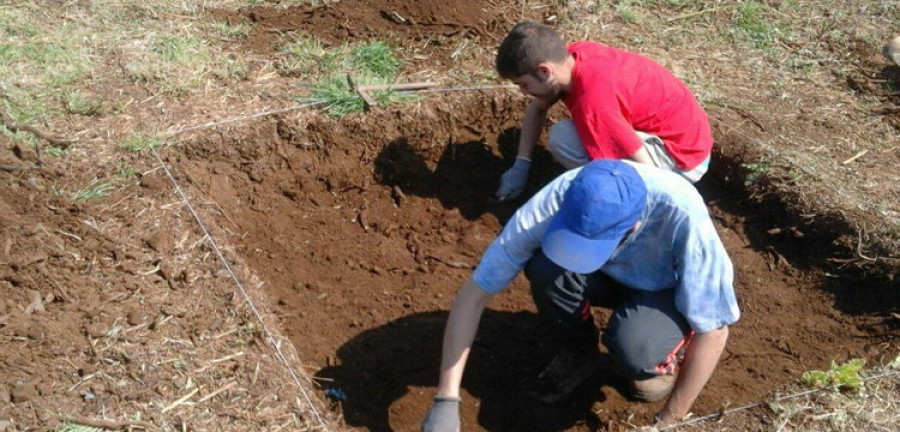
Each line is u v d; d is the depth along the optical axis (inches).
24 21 211.6
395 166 196.2
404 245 184.2
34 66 198.2
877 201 180.9
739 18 235.3
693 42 226.8
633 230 117.5
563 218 113.0
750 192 188.7
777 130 199.2
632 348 131.3
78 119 186.7
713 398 149.3
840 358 158.7
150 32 214.7
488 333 164.7
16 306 141.9
